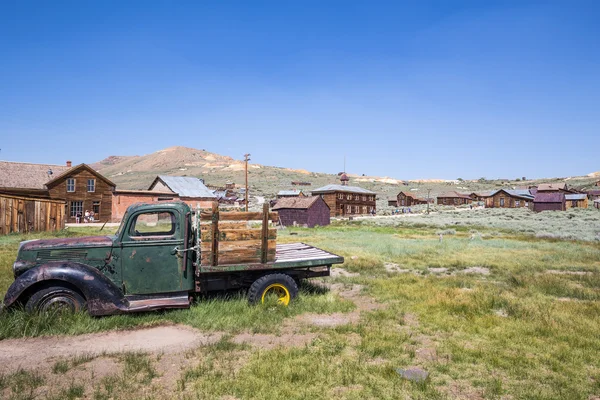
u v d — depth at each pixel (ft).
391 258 52.03
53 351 17.08
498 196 286.87
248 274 24.88
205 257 22.77
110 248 21.44
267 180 616.39
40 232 83.25
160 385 13.97
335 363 16.10
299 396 13.19
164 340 18.74
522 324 21.81
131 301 21.54
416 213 262.47
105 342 18.33
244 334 19.99
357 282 34.71
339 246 66.03
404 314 24.30
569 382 14.79
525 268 43.32
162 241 22.12
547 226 128.77
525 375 15.31
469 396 13.62
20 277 19.42
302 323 21.95
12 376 14.32
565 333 20.31
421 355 17.51
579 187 459.73
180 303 21.89
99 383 14.12
